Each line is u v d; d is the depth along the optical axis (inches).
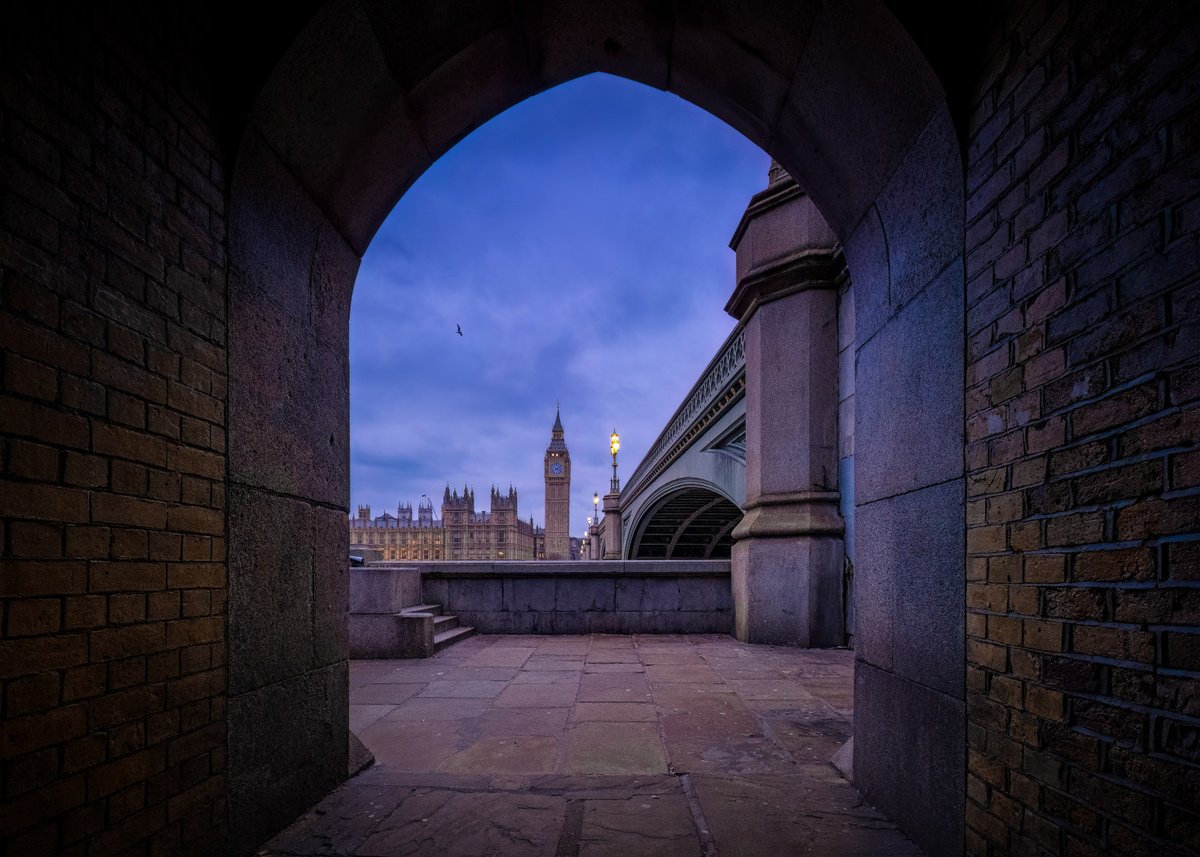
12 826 62.5
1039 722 75.8
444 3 120.6
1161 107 60.5
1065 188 74.0
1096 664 66.9
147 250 84.3
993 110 89.2
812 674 242.5
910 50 97.7
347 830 111.8
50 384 68.6
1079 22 72.2
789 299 317.1
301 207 123.8
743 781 133.0
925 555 104.6
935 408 102.8
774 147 153.5
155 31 86.9
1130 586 62.5
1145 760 59.9
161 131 87.7
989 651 86.5
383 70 122.9
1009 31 86.1
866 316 134.0
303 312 125.8
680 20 136.1
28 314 66.1
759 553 315.6
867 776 125.4
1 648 61.9
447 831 111.3
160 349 86.0
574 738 165.3
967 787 90.7
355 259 149.9
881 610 121.8
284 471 116.6
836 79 118.6
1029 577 78.4
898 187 115.9
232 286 102.7
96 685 73.3
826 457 305.7
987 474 88.2
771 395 319.6
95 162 76.0
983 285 90.5
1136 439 62.3
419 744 162.1
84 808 71.1
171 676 85.7
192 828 89.0
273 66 101.3
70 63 72.8
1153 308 60.6
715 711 189.9
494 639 336.5
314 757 123.9
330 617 132.6
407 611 306.7
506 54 144.8
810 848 103.7
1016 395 82.2
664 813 118.5
